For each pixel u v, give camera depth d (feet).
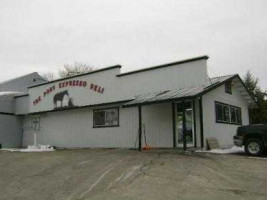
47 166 43.50
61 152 62.39
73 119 77.97
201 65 57.57
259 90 112.16
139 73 65.72
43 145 81.61
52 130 83.10
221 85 63.21
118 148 66.54
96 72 73.36
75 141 76.64
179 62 60.13
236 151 55.72
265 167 39.27
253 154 50.08
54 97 82.23
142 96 62.80
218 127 62.64
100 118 71.97
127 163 40.60
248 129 51.31
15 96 93.40
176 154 48.47
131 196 26.61
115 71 69.67
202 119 56.59
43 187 32.04
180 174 33.76
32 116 89.45
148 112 63.36
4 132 89.35
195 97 49.62
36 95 87.35
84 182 32.60
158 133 61.31
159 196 26.45
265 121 108.58
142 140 63.46
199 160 42.37
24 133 91.71
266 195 27.12
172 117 59.77
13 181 35.65
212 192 27.58
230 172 35.96
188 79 58.90
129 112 66.39
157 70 63.05
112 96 69.56
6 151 70.18
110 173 35.19
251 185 30.55
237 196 26.61
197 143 56.44
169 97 53.01
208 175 33.68
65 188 31.07
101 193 28.12
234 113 71.41
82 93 75.72
